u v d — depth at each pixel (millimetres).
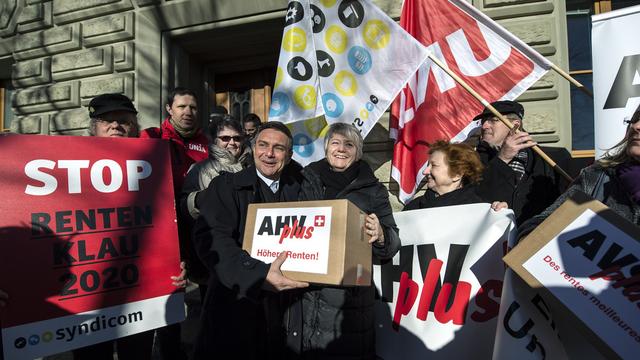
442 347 2217
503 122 2889
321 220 1892
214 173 2666
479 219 2252
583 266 1646
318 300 2121
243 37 5469
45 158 1979
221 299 2084
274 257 1964
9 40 6391
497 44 3461
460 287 2230
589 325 1569
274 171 2170
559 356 1786
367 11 3457
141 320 2125
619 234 1652
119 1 5676
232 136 3080
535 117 4172
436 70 3672
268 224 2025
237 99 6270
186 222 2678
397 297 2398
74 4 5895
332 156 2537
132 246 2139
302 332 2104
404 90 3863
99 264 2043
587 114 4344
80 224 2018
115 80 5652
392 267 2445
